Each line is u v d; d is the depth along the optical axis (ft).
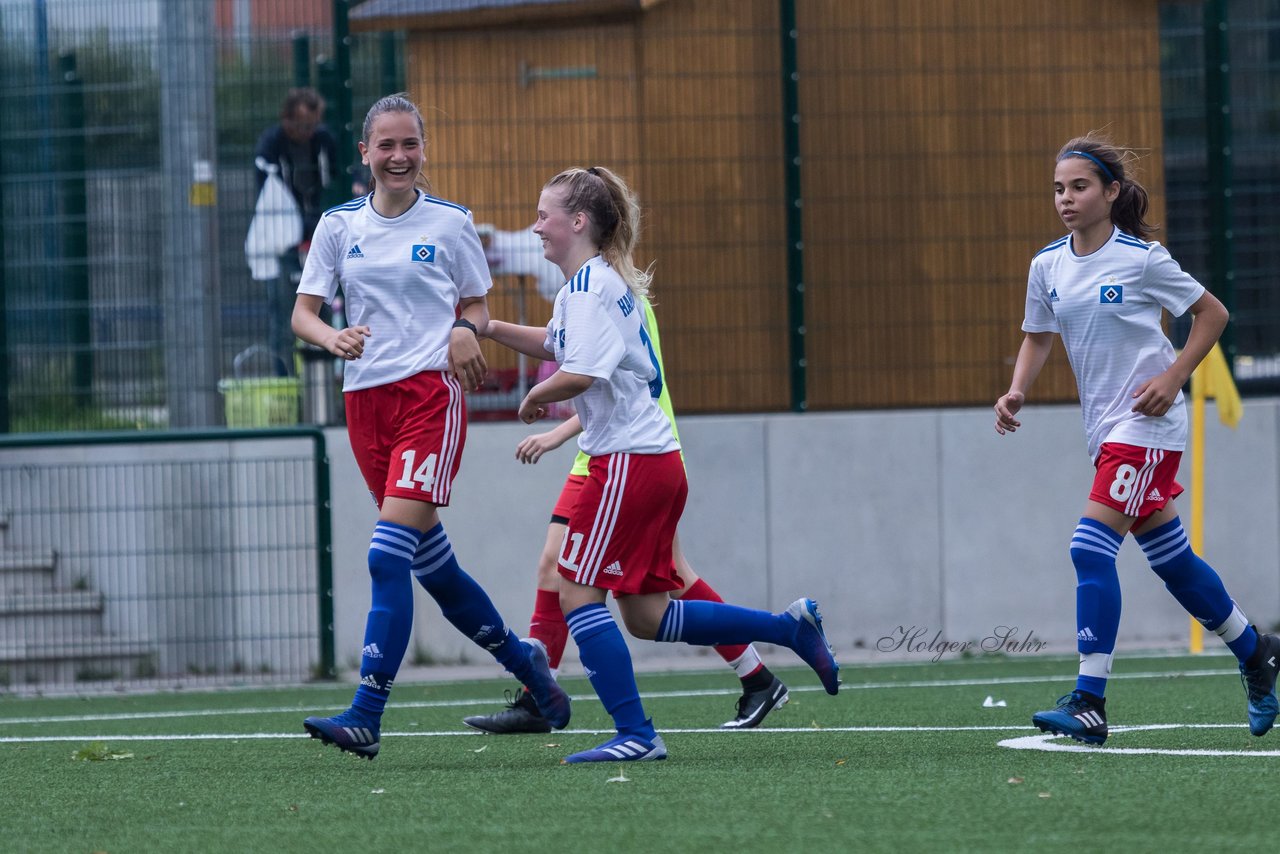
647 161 119.14
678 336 120.26
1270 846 40.47
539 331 65.21
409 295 62.75
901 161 121.19
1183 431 61.67
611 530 57.98
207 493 114.62
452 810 48.49
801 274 120.67
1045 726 60.13
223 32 119.75
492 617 66.44
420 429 62.18
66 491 114.62
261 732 79.25
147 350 120.06
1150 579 121.60
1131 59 122.01
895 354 121.70
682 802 48.52
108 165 120.16
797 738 68.13
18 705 100.94
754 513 118.73
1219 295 123.44
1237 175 124.47
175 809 51.16
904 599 119.55
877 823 44.29
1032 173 121.80
